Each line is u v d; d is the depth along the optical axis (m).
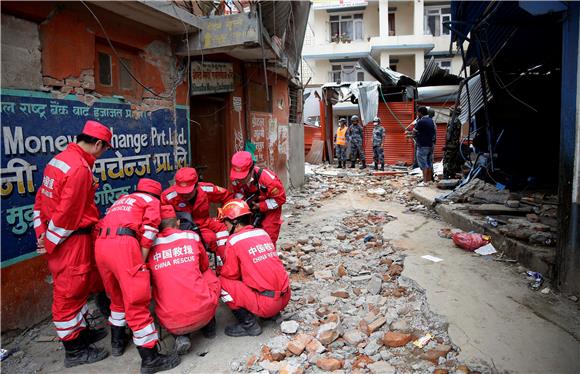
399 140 18.28
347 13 28.20
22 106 3.80
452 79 17.44
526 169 9.18
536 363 3.21
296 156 12.80
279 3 6.83
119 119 4.97
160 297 3.45
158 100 5.71
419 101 17.89
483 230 6.32
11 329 3.79
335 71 29.09
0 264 3.66
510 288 4.57
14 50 3.72
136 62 5.37
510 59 8.91
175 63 6.10
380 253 5.97
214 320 3.84
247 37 5.79
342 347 3.59
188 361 3.47
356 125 17.17
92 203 3.59
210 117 7.99
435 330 3.77
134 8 4.69
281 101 11.38
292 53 9.95
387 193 11.45
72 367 3.42
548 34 7.50
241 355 3.54
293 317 4.11
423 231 7.20
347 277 5.16
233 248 3.84
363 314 4.15
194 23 5.64
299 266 5.45
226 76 7.79
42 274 4.07
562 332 3.64
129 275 3.20
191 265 3.53
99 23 4.50
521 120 9.21
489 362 3.23
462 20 7.04
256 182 4.77
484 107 8.45
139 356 3.57
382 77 18.09
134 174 5.23
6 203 3.68
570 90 4.12
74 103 4.35
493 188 8.68
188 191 4.05
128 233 3.26
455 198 8.48
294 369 3.21
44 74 4.02
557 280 4.46
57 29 4.14
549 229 5.57
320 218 8.50
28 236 3.90
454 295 4.43
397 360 3.37
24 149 3.82
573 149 4.15
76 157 3.38
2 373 3.33
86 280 3.45
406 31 27.75
